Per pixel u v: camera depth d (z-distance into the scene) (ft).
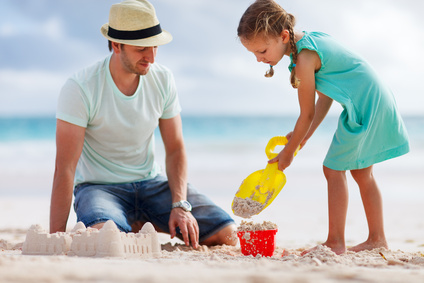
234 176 34.45
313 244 13.06
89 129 11.27
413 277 6.18
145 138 11.78
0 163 42.60
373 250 9.99
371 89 10.00
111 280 5.41
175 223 11.04
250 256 9.05
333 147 10.05
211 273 6.07
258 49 10.25
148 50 10.50
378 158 10.22
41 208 22.11
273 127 83.76
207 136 70.59
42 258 7.29
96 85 10.96
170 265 7.08
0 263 6.33
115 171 11.66
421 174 33.88
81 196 11.13
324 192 27.30
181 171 11.80
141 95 11.39
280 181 10.14
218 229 11.49
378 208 10.46
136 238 8.69
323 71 10.18
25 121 94.94
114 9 10.57
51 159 45.19
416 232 15.46
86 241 8.38
